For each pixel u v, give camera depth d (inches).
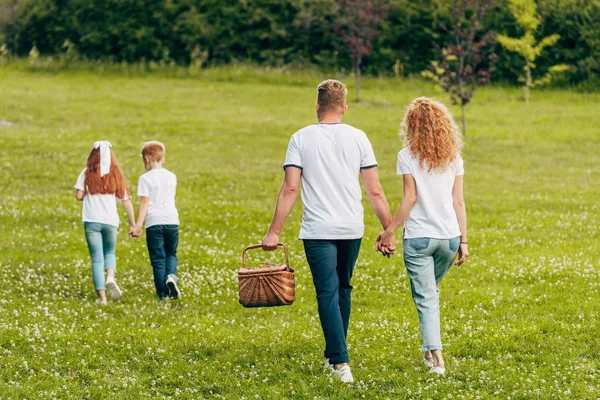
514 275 694.5
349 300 441.4
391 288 672.4
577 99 2069.4
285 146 1466.5
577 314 563.2
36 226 910.4
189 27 2390.5
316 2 2362.2
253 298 429.4
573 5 2224.4
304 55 2372.0
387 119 1744.6
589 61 2181.3
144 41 2388.0
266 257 789.2
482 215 995.3
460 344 494.0
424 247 431.2
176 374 443.5
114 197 629.9
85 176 624.4
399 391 404.2
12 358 464.1
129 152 1369.3
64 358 469.1
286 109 1840.6
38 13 2479.1
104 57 2418.8
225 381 428.1
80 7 2474.2
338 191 424.5
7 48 2511.1
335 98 437.7
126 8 2440.9
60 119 1640.0
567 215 978.7
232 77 2253.9
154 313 585.9
